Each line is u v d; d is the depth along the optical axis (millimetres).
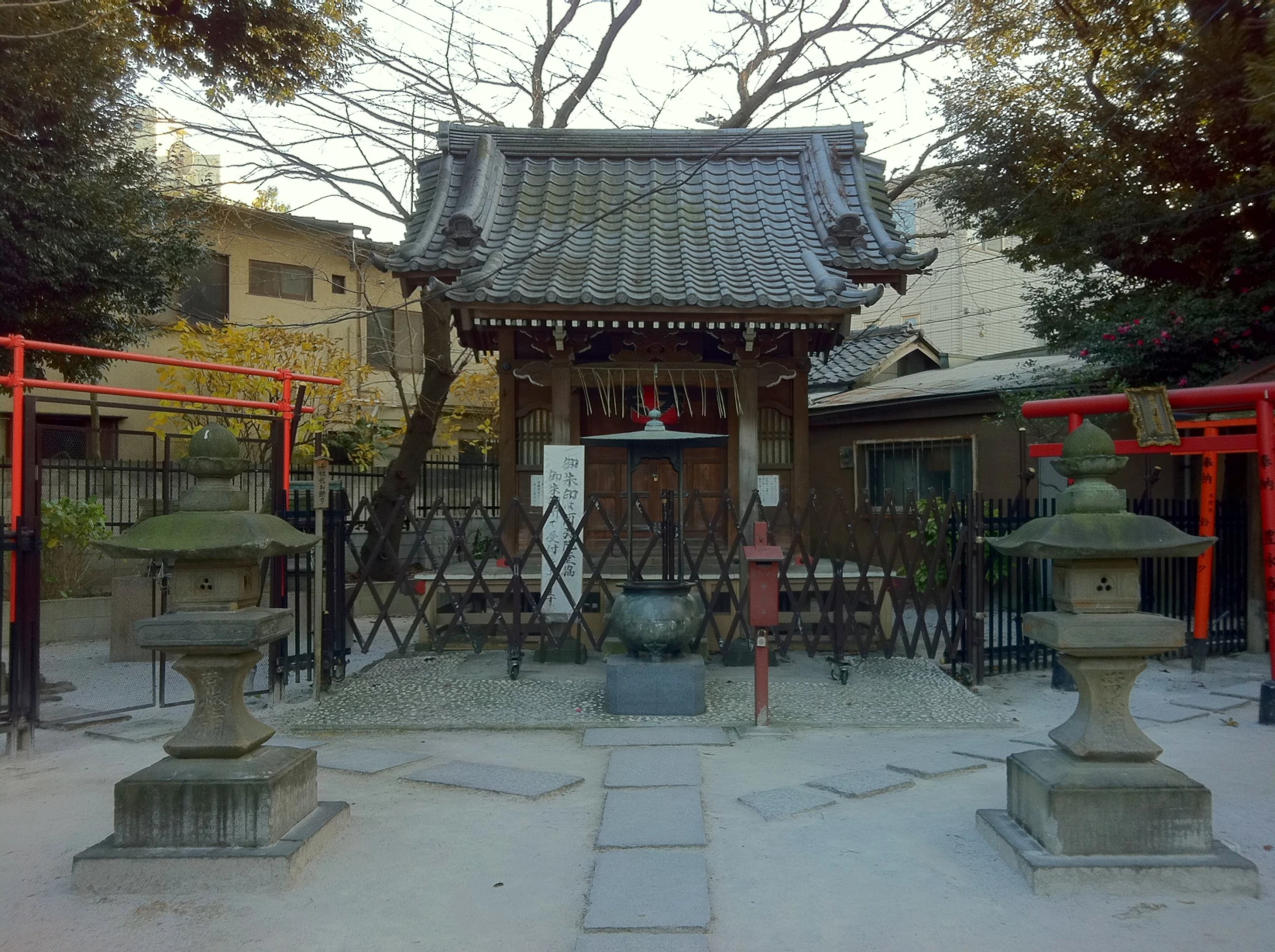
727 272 9945
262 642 4477
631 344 10531
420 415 13781
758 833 4867
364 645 9172
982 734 6953
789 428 10938
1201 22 8891
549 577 9289
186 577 4598
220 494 4688
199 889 4203
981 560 8711
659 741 6727
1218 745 6605
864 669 8859
